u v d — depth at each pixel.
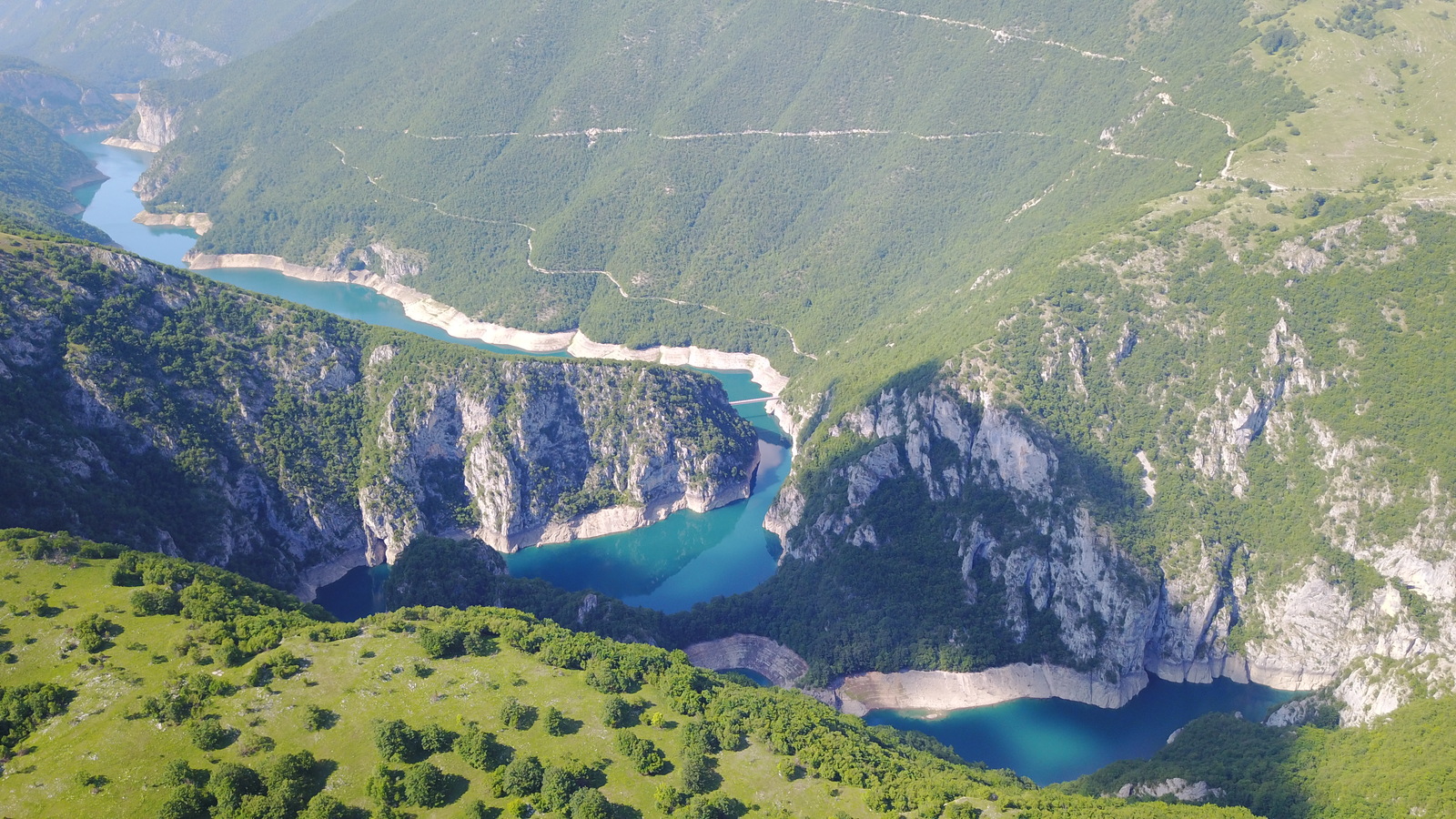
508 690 199.00
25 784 168.25
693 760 181.25
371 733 183.50
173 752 175.62
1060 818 184.62
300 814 167.62
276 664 194.00
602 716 193.62
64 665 189.75
